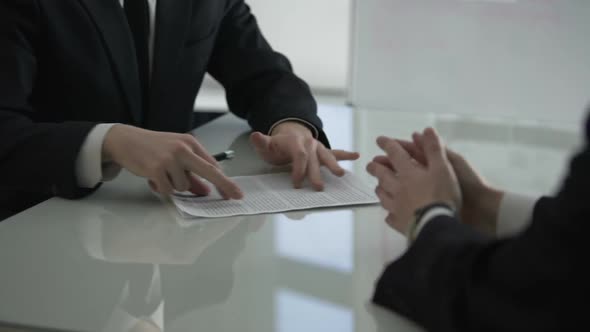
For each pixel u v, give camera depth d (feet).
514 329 1.61
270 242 2.75
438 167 2.57
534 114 6.84
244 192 3.41
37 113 4.29
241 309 2.15
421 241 2.11
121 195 3.40
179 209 3.10
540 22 6.66
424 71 7.06
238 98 5.05
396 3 6.98
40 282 2.36
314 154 3.70
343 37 8.68
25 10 3.99
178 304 2.19
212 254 2.62
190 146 3.29
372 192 3.41
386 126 5.26
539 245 1.56
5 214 4.09
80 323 2.07
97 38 4.27
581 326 1.52
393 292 2.12
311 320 2.07
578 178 1.52
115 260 2.55
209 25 4.98
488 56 6.88
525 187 3.73
